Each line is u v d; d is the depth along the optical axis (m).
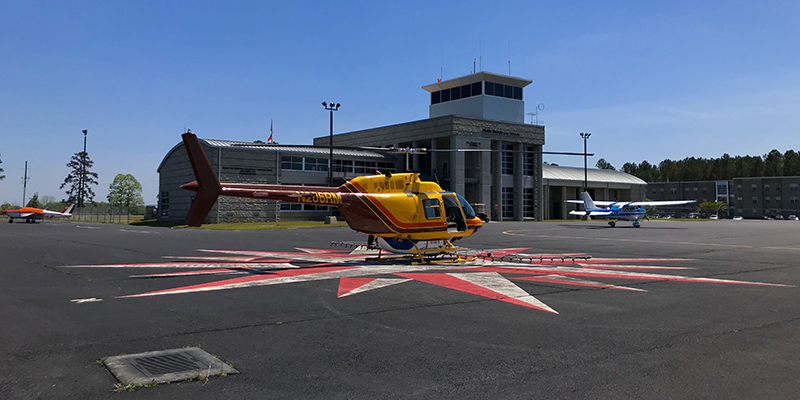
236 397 4.76
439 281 12.02
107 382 5.14
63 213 65.44
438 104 69.81
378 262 16.20
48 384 5.08
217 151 49.28
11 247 22.27
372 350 6.35
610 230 40.09
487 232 36.06
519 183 65.75
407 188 16.97
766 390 5.00
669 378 5.34
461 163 59.09
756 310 8.82
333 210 57.91
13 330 7.29
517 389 5.02
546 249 21.52
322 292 10.52
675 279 12.54
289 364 5.78
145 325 7.62
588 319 8.09
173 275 13.09
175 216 54.41
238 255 18.41
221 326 7.58
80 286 11.34
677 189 131.50
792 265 15.70
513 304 9.29
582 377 5.37
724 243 25.39
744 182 117.62
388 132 65.62
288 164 54.72
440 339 6.87
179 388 4.99
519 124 65.12
